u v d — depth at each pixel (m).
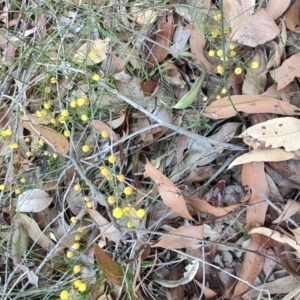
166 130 0.29
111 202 0.27
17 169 0.32
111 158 0.28
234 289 0.27
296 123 0.25
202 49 0.30
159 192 0.26
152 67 0.31
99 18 0.30
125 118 0.30
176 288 0.28
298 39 0.28
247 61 0.29
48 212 0.32
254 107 0.27
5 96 0.31
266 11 0.28
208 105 0.28
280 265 0.26
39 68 0.32
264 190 0.26
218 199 0.27
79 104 0.28
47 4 0.32
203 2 0.30
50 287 0.29
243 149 0.27
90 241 0.30
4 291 0.29
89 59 0.31
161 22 0.31
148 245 0.27
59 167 0.32
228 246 0.25
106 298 0.27
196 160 0.29
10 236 0.31
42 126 0.30
